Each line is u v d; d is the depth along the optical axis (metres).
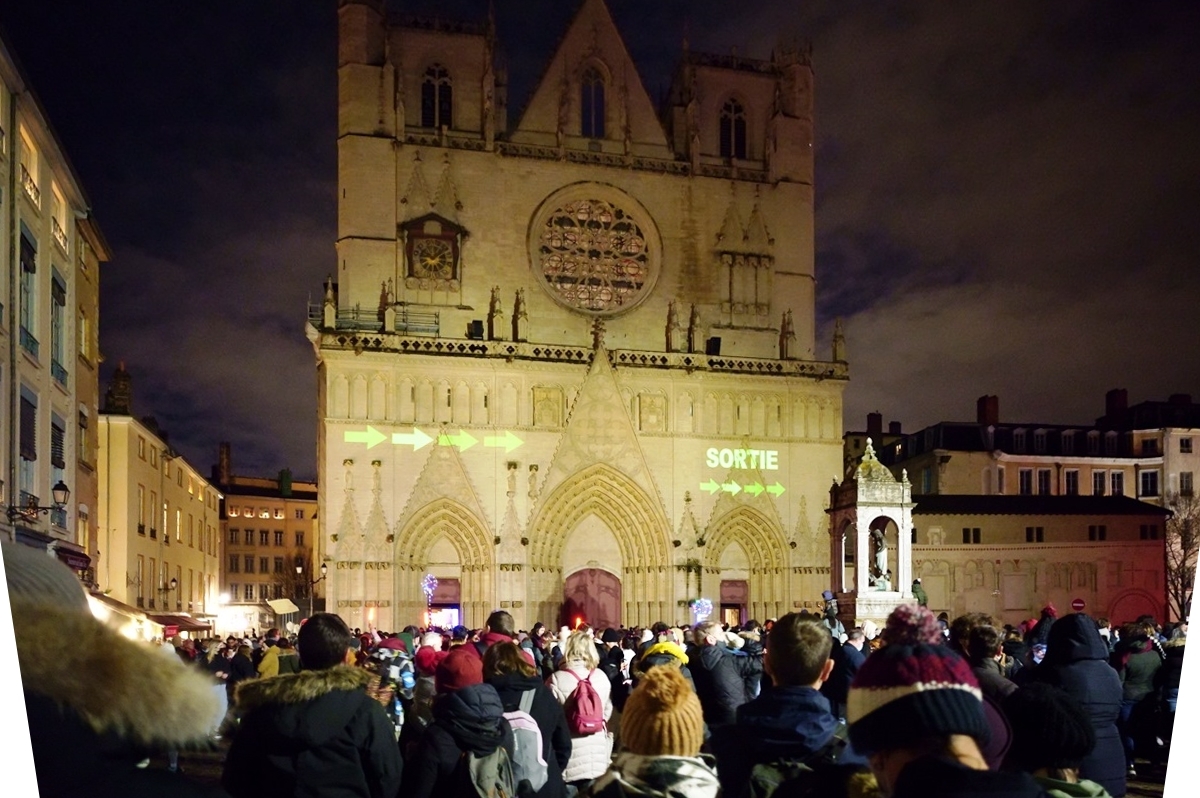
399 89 83.62
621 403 83.62
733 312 88.81
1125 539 93.12
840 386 88.38
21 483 45.66
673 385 85.38
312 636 10.12
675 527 83.81
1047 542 91.94
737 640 25.53
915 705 5.25
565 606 82.62
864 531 49.94
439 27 85.56
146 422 87.88
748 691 22.47
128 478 75.12
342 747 9.12
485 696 11.25
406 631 32.44
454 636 25.03
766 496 86.00
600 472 83.00
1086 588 92.19
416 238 82.75
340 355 79.06
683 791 6.99
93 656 4.27
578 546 83.62
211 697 4.50
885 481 50.50
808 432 87.56
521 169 85.62
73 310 55.41
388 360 79.88
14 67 41.81
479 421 81.25
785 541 85.69
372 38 83.81
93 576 61.69
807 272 90.69
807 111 92.06
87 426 61.66
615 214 87.75
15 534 42.19
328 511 77.75
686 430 85.19
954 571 90.50
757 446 86.38
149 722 4.29
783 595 85.38
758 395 87.00
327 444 78.25
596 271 86.94
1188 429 110.06
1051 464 110.19
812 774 7.66
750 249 89.62
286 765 9.02
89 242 62.59
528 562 80.88
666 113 93.44
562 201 86.44
